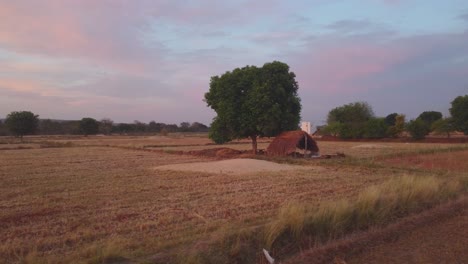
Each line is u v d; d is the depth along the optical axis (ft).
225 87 114.01
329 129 307.58
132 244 28.96
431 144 201.77
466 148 138.62
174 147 182.39
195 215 39.01
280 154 110.01
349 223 35.35
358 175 71.46
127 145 197.88
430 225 36.42
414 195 43.50
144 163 98.17
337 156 113.19
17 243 29.81
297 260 27.86
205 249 26.99
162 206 43.65
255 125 114.32
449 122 255.50
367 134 284.61
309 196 49.96
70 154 131.85
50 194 52.08
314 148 114.62
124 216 38.86
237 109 114.52
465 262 27.25
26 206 44.21
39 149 162.40
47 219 38.01
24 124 282.77
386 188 46.29
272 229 30.32
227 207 42.93
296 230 31.55
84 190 55.21
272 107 109.81
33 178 68.23
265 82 111.04
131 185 59.57
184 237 31.01
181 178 67.56
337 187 57.21
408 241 32.04
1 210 42.06
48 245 29.53
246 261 27.53
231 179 65.77
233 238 29.04
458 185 52.65
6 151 147.64
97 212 40.93
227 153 124.67
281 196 49.85
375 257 28.71
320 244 30.89
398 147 167.12
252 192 53.01
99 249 27.22
